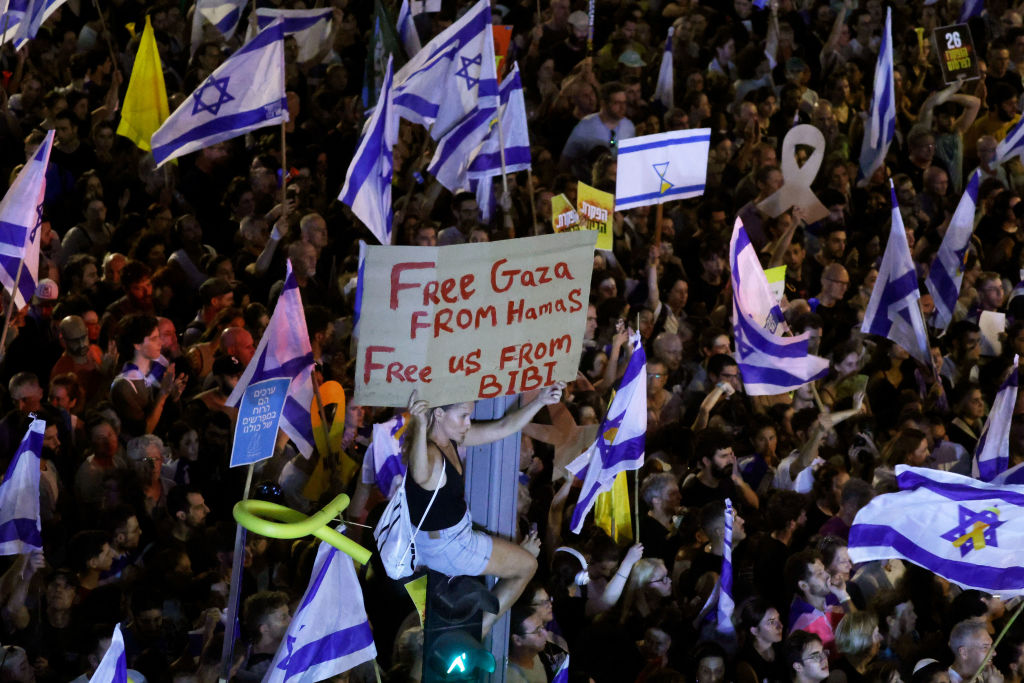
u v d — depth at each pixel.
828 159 29.39
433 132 20.88
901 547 13.41
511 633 14.15
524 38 31.89
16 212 17.11
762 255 26.27
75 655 14.75
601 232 22.22
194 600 15.11
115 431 17.66
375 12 24.97
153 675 14.13
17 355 20.22
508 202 21.19
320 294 22.81
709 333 22.12
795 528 18.05
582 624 16.09
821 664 15.11
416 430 9.77
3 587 14.78
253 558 16.02
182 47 30.70
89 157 26.02
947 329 24.44
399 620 15.32
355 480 17.73
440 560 10.23
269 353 15.76
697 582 16.38
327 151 27.56
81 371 19.86
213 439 18.02
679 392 21.52
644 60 33.12
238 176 26.20
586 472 16.23
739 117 29.58
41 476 16.72
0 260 17.19
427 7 30.08
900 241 20.84
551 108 29.20
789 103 31.00
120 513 15.77
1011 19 36.34
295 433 16.53
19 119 28.05
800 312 23.22
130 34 31.12
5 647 13.90
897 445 19.61
